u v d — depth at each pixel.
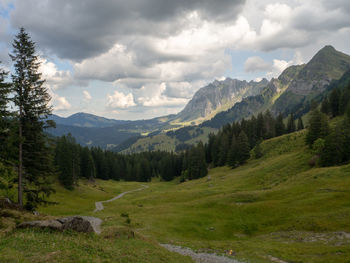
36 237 15.53
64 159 79.69
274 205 40.25
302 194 42.38
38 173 28.39
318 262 20.14
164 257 18.44
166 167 156.00
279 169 72.06
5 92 23.27
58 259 12.23
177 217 39.72
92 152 141.62
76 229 19.23
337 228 28.27
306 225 31.00
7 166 25.66
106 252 15.61
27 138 27.41
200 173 115.25
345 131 65.19
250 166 95.81
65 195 71.25
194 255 23.16
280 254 23.08
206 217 39.75
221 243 28.38
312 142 76.69
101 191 95.56
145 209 48.62
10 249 12.69
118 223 34.22
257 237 31.41
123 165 165.88
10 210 22.66
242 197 47.94
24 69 26.67
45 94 27.41
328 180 45.72
